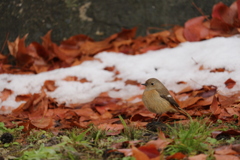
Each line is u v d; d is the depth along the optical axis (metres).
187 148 7.04
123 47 15.19
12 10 16.12
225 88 10.97
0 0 16.34
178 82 12.01
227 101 10.12
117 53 14.60
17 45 14.88
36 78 13.18
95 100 11.48
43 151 7.19
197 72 12.20
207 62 12.31
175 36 14.81
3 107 11.87
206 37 14.33
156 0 16.12
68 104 11.81
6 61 15.26
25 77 13.34
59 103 11.93
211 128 8.47
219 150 7.01
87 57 14.50
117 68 13.66
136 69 13.27
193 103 9.95
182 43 14.30
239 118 8.94
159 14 15.95
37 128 9.22
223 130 8.23
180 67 12.85
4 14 16.11
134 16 15.97
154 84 10.02
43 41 15.11
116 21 15.95
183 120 9.34
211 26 14.40
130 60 13.96
